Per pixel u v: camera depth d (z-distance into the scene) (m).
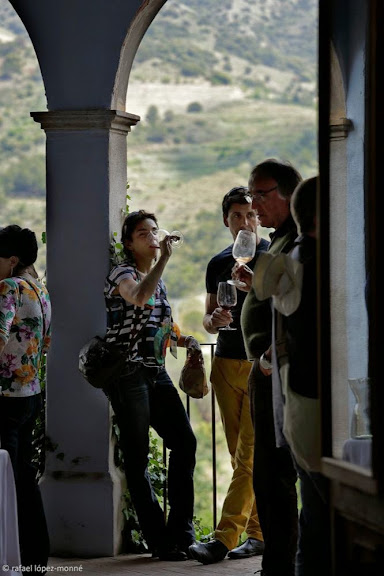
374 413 4.14
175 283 35.53
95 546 7.66
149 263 7.39
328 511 4.96
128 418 7.31
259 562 7.29
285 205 5.95
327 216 4.68
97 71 7.66
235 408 7.34
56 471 7.78
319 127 4.68
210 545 7.27
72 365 7.75
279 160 6.01
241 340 7.24
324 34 4.70
